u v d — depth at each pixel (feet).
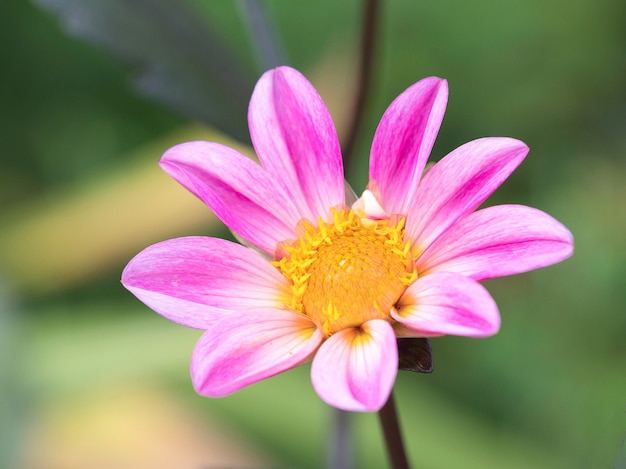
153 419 1.83
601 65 1.99
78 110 2.30
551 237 1.16
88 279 2.10
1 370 1.79
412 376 1.80
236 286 1.23
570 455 1.66
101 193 2.13
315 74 2.06
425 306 1.18
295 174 1.26
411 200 1.22
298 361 1.18
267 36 1.47
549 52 2.01
